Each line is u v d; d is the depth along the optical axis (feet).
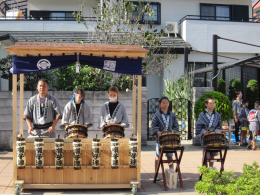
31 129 15.66
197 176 18.03
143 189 15.47
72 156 14.97
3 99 24.04
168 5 52.42
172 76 48.39
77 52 14.61
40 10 52.03
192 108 29.71
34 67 14.48
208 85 49.44
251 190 10.88
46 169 14.84
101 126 16.17
